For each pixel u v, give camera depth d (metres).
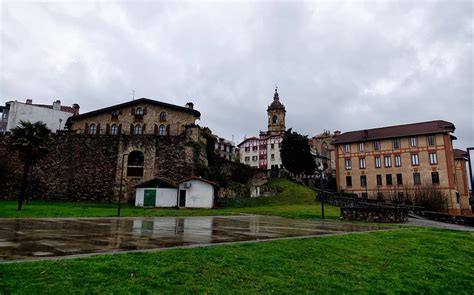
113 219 21.08
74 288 5.42
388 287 7.36
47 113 59.56
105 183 42.56
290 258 8.76
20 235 11.72
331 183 60.41
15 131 28.92
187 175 43.75
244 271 7.22
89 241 10.48
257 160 91.62
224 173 53.69
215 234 13.48
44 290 5.23
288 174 61.69
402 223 23.73
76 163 42.94
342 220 24.73
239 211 33.38
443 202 41.69
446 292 7.68
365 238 13.10
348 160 55.50
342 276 7.73
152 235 12.60
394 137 50.81
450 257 11.22
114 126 53.38
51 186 41.69
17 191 40.75
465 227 23.48
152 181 39.06
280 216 27.86
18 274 5.84
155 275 6.35
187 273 6.68
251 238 12.29
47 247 9.11
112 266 6.70
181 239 11.55
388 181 50.78
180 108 53.31
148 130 52.81
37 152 28.62
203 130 53.91
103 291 5.41
